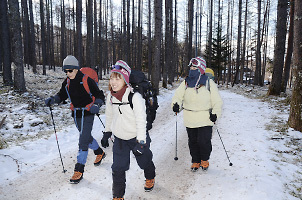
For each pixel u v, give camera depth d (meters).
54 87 14.01
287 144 4.72
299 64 5.48
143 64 46.62
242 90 22.08
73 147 4.88
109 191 3.09
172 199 2.90
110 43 51.19
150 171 2.99
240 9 27.45
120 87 2.51
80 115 3.41
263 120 7.05
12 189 3.09
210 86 3.35
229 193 2.91
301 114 5.48
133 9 31.45
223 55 34.19
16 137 5.16
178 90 3.53
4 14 11.32
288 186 3.05
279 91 12.83
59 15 44.47
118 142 2.70
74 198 2.91
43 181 3.36
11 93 9.84
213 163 3.92
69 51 44.47
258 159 3.95
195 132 3.57
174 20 35.09
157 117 8.33
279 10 12.36
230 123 6.82
